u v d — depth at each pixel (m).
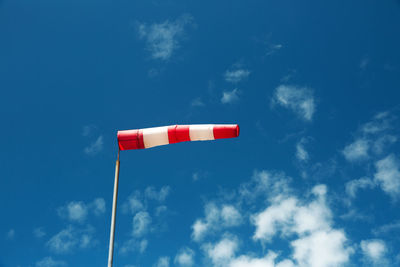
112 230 7.41
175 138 8.89
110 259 7.05
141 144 8.79
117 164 8.59
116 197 7.99
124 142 8.80
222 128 8.74
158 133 8.81
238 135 8.74
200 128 8.83
